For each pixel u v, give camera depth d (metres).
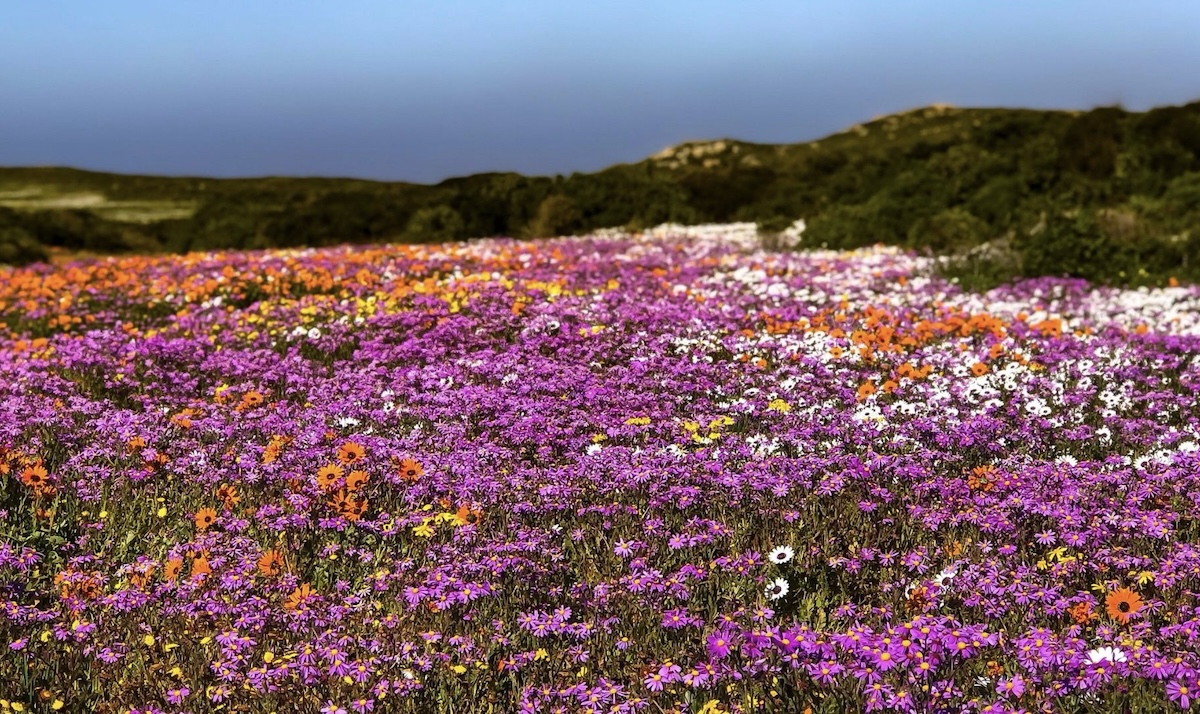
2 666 4.95
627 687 4.81
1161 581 5.42
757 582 5.73
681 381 10.49
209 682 4.96
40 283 17.50
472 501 6.83
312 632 5.28
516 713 4.79
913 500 6.91
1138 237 20.94
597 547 6.43
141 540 6.59
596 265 19.62
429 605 5.49
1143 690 4.40
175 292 16.59
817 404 9.68
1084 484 6.93
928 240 22.72
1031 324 13.59
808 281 17.31
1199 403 9.81
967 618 5.19
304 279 17.12
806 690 4.52
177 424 8.96
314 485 7.04
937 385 10.34
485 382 10.60
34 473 6.77
